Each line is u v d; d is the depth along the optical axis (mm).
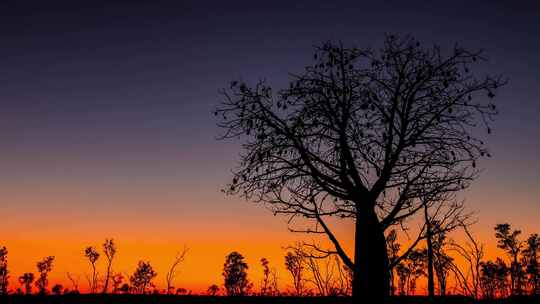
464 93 13031
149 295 31188
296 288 15688
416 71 13195
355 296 12273
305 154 12984
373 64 13430
